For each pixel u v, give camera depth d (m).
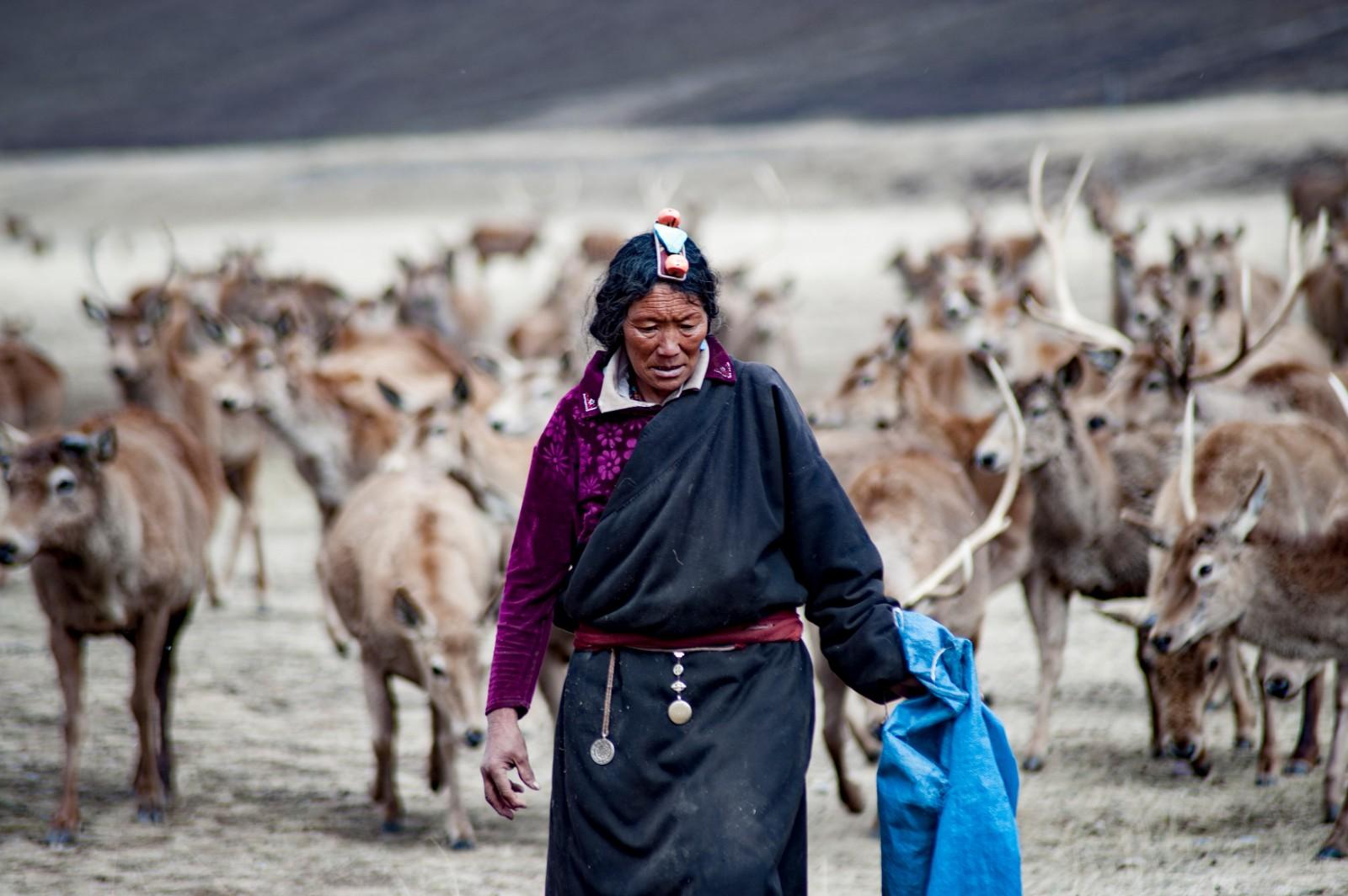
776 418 9.19
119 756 19.22
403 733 20.83
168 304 32.06
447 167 143.25
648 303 8.95
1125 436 21.34
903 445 21.41
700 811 8.62
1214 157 99.00
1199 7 164.38
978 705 9.27
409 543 17.44
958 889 9.02
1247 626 15.95
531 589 9.30
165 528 17.39
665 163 132.25
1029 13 179.75
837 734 16.98
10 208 132.88
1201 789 17.34
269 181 138.75
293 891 14.63
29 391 35.62
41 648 24.97
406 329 34.72
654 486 8.91
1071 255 70.44
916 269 56.12
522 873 15.31
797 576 9.27
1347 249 38.09
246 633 26.39
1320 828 15.79
